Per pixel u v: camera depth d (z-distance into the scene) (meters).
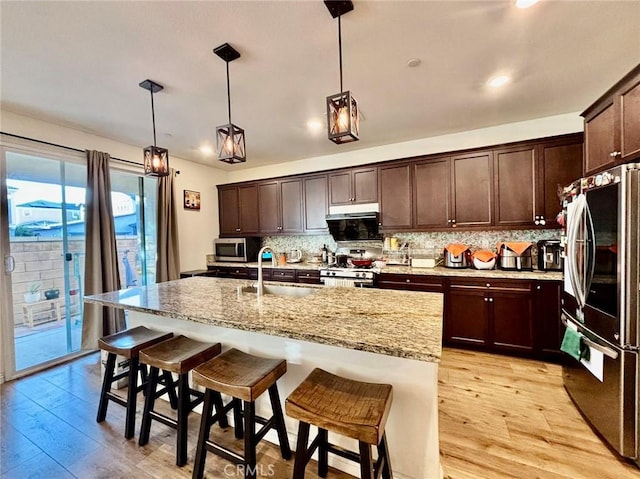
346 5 1.56
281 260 4.62
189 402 1.76
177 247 4.30
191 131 3.39
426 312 1.67
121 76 2.22
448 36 1.83
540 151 3.07
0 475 1.63
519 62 2.13
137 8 1.55
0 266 2.73
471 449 1.77
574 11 1.63
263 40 1.84
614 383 1.70
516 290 2.94
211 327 2.04
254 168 5.33
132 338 2.11
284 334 1.41
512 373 2.67
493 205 3.29
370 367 1.52
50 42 1.81
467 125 3.40
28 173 2.94
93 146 3.44
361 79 2.34
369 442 1.12
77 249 3.34
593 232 1.89
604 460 1.67
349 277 3.72
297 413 1.25
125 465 1.69
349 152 4.42
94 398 2.40
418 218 3.70
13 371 2.77
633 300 1.62
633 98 1.75
